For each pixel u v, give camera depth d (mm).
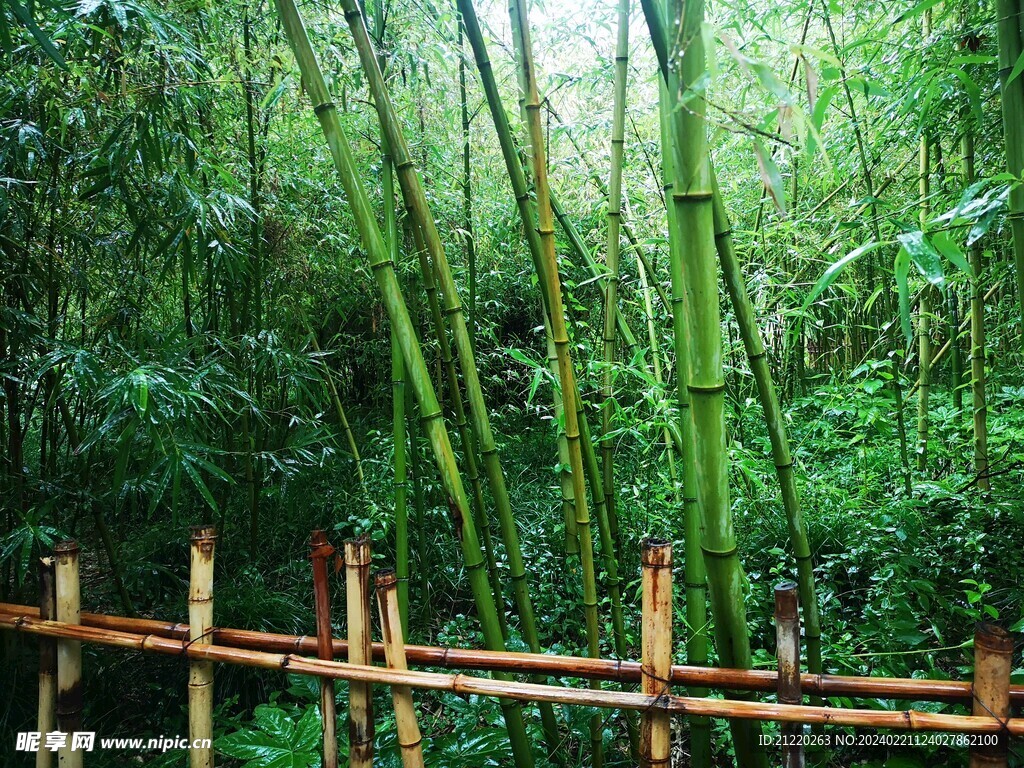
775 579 2562
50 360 1820
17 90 1840
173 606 2566
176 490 1800
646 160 2920
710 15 1732
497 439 3998
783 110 889
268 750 1646
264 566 2850
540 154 1344
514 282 4043
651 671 1112
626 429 2266
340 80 2592
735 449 2723
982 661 1023
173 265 2291
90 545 2996
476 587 1424
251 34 2465
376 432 3377
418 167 3064
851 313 4133
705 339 1019
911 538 2492
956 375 3613
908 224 1033
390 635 1245
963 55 1812
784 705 1065
